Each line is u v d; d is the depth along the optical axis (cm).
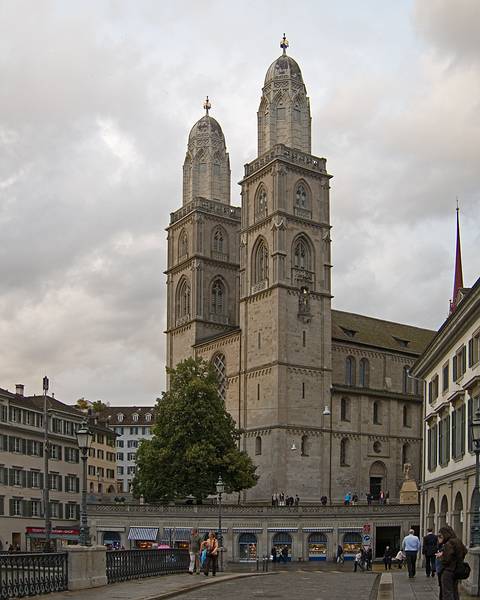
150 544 9319
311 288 11350
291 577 4772
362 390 11731
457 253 12656
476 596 3189
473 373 5266
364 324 13200
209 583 4022
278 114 11838
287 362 10900
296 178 11531
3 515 10225
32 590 3128
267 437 10788
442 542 2511
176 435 9425
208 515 9275
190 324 12638
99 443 15125
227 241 13138
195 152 13525
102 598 3080
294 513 9400
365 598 3200
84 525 3856
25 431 10875
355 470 11450
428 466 7025
